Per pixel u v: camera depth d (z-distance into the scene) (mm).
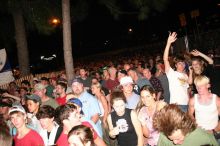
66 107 4090
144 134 5270
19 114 4699
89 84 11188
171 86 7203
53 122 4824
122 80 6645
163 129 3070
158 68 10234
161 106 5082
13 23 19469
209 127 5102
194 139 3180
